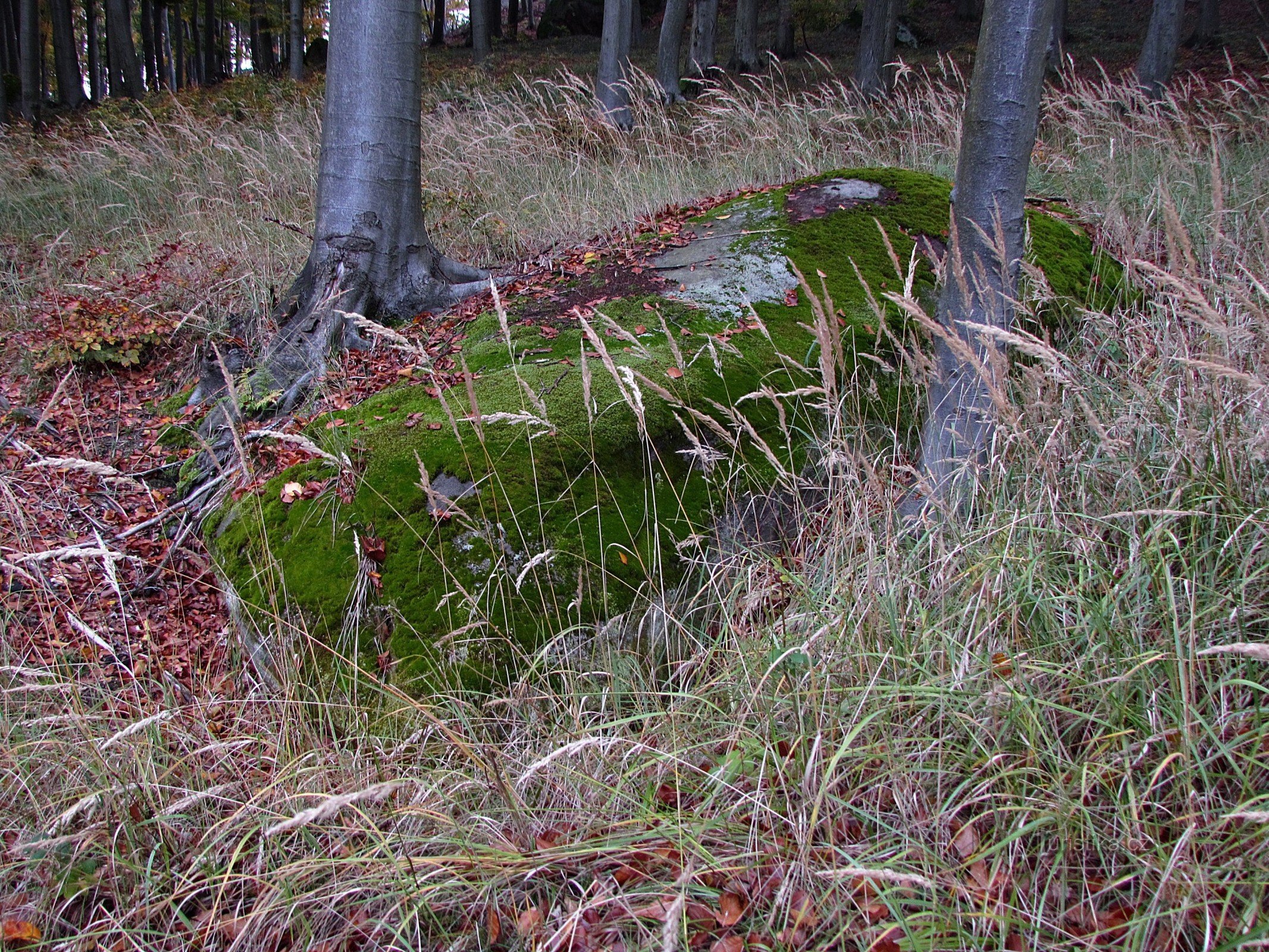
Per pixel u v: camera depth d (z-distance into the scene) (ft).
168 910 6.82
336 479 11.46
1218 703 6.68
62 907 6.62
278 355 16.69
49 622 9.71
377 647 9.61
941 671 7.25
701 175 24.61
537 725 8.33
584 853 6.43
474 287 18.25
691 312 14.80
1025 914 5.61
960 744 6.97
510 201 23.53
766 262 16.16
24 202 29.58
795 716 7.34
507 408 11.96
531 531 10.28
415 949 6.34
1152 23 40.57
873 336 14.34
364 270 17.58
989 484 9.45
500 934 6.38
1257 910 5.14
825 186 18.76
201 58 110.22
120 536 12.40
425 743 8.18
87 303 19.36
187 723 8.64
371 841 7.17
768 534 11.57
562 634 8.81
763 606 9.22
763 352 13.61
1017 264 10.25
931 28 68.28
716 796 7.06
